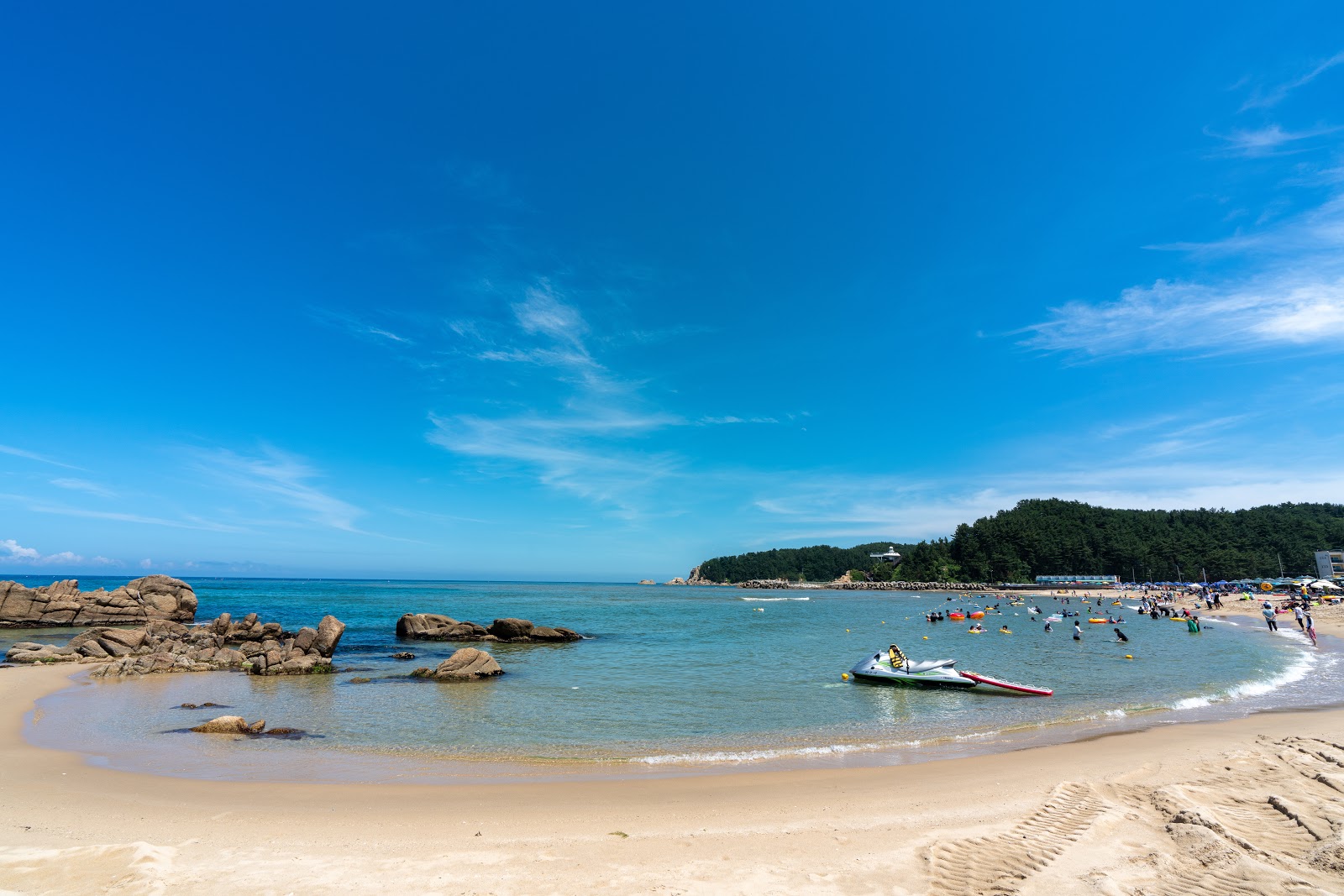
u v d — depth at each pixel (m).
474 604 100.81
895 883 7.82
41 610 50.19
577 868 8.33
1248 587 119.06
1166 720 19.31
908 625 66.38
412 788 12.53
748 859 8.63
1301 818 9.19
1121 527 192.75
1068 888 7.42
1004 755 15.18
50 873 7.88
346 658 35.53
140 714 20.38
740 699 24.19
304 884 7.77
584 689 26.31
